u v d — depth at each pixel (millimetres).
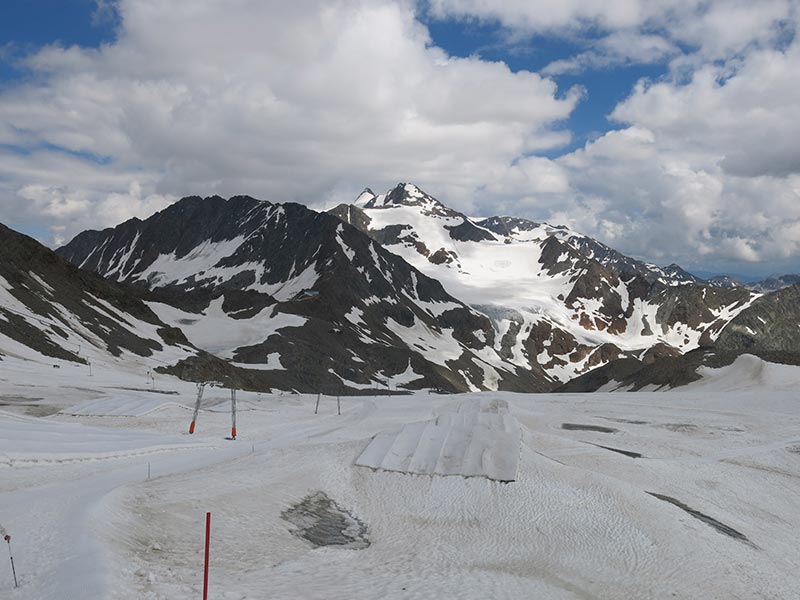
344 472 39219
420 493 35969
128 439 44031
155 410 59219
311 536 29203
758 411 73125
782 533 36000
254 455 42062
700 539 30906
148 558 20891
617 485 36281
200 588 18250
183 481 32156
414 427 48000
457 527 32469
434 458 40125
